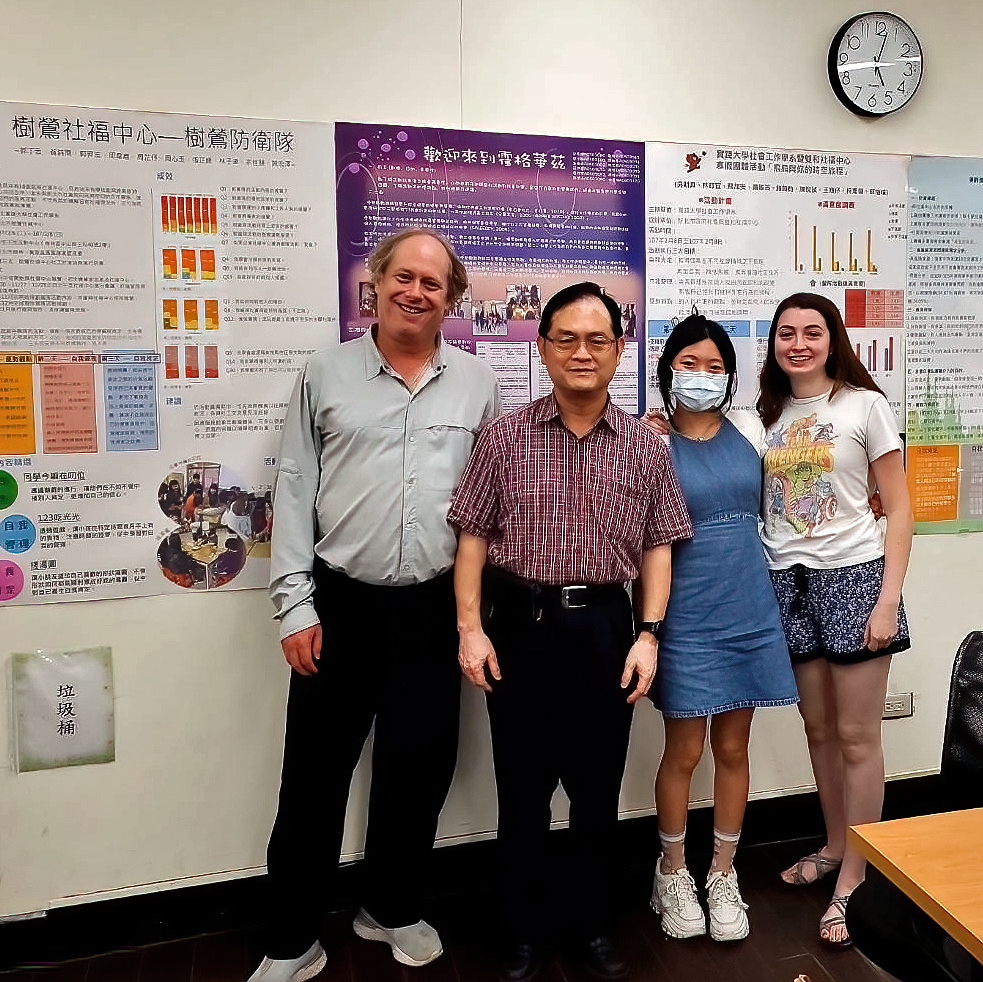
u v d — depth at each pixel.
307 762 1.84
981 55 2.42
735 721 1.96
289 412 1.88
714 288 2.27
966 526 2.51
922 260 2.42
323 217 1.99
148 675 1.98
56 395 1.87
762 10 2.25
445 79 2.04
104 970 1.93
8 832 1.93
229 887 2.07
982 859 1.05
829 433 1.94
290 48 1.94
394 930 1.95
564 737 1.79
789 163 2.30
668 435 1.95
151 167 1.88
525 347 2.14
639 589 1.89
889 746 2.50
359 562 1.80
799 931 2.03
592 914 1.87
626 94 2.17
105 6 1.83
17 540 1.88
